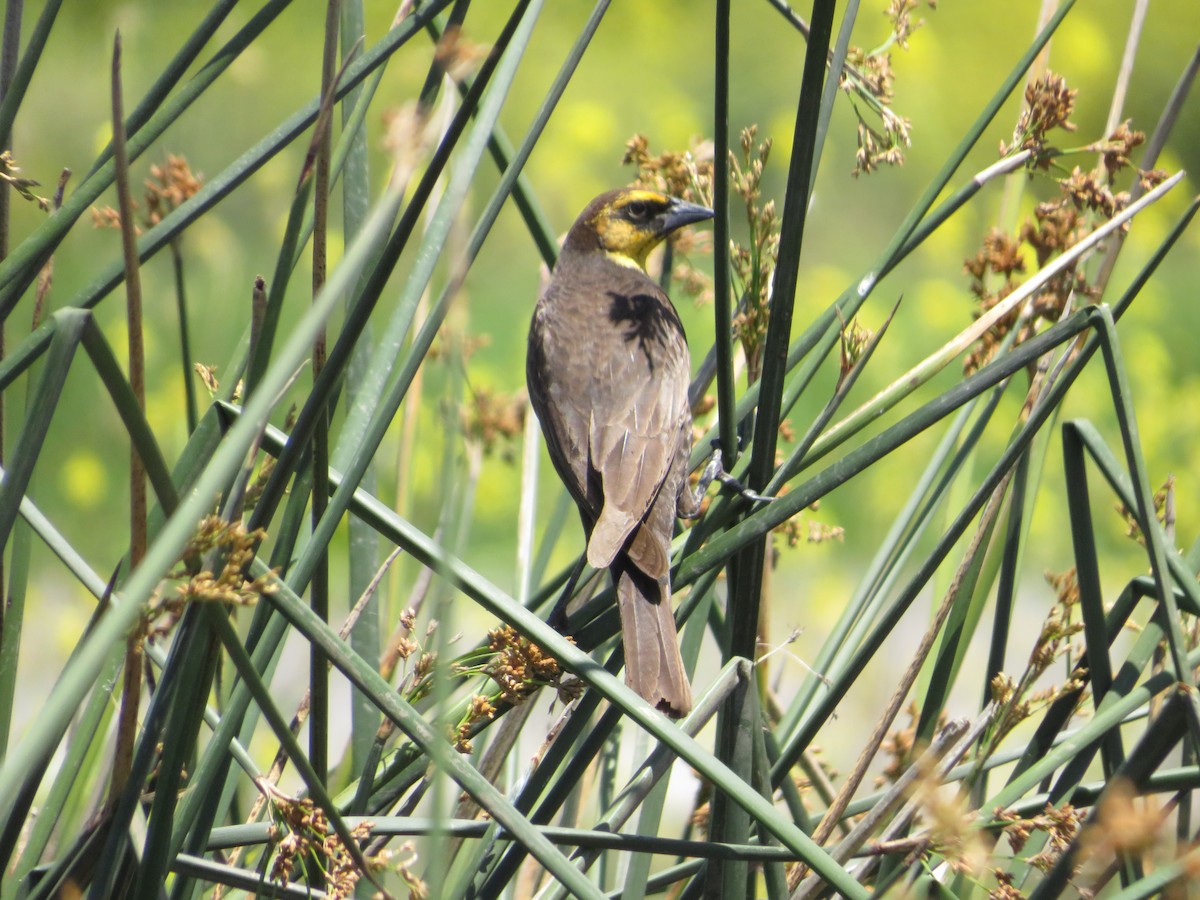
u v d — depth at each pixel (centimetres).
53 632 1366
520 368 1939
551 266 678
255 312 474
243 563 388
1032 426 532
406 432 734
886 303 2244
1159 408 1906
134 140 502
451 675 537
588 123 2125
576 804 659
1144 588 568
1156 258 538
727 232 529
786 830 418
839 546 1752
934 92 2791
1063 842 493
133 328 372
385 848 520
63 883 434
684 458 732
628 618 571
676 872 586
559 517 758
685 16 2995
